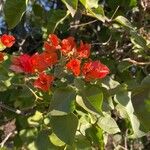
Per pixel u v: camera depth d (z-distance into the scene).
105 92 0.53
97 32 0.84
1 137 0.77
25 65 0.56
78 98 0.49
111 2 0.76
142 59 0.72
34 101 0.58
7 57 0.59
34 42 0.88
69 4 0.46
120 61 0.71
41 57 0.55
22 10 0.54
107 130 0.54
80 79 0.52
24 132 0.61
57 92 0.49
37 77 0.56
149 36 0.76
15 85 0.58
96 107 0.48
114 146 0.79
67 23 0.80
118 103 0.53
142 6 0.77
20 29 0.89
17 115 0.71
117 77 0.74
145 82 0.54
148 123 0.54
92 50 0.84
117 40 0.76
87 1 0.52
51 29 0.65
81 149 0.54
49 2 0.90
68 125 0.49
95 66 0.53
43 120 0.57
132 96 0.54
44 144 0.52
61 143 0.52
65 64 0.55
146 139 0.93
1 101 0.72
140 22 0.78
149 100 0.54
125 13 0.77
